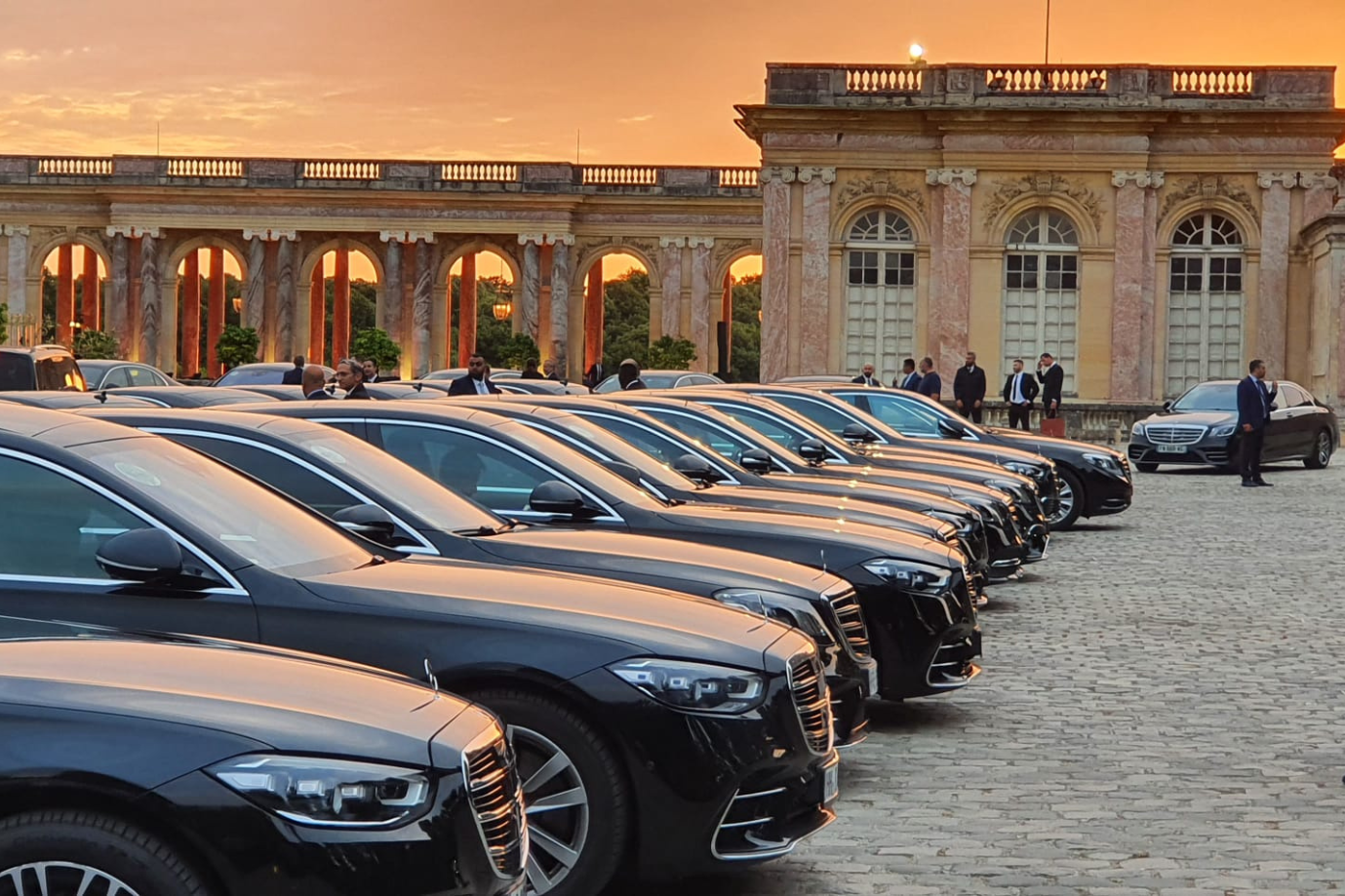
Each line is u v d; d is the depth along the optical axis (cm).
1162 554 2238
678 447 1456
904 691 1095
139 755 501
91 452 742
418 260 7838
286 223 7850
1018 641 1506
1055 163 5122
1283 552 2266
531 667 705
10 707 509
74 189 7900
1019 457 2373
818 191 5209
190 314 8375
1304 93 5050
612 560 929
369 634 711
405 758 531
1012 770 1011
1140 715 1181
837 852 830
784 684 736
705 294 7831
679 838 701
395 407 1114
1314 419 4188
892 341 5222
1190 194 5122
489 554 908
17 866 496
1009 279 5178
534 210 7788
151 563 675
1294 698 1244
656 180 7825
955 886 774
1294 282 5106
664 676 707
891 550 1116
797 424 1920
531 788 709
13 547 715
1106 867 807
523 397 1488
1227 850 838
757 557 1002
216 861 497
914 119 5144
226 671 569
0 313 7431
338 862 506
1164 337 5159
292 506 815
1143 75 5075
